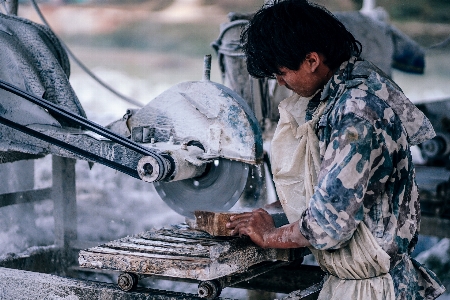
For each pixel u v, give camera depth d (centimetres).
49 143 240
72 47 1709
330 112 176
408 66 491
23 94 217
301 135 191
